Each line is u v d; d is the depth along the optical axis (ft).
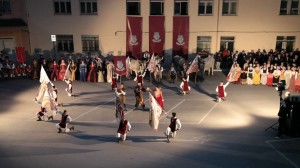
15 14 96.02
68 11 95.91
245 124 49.85
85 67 81.30
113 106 60.54
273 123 50.19
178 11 96.78
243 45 99.04
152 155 38.09
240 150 39.52
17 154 38.27
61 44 98.58
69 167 34.88
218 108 58.59
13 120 52.11
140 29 97.19
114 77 71.87
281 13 96.53
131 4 96.02
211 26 97.04
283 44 99.45
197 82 80.12
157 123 44.80
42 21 95.81
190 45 98.89
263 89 73.05
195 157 37.45
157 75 79.36
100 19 96.32
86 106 60.49
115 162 36.14
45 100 51.83
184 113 55.57
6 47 96.07
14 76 84.79
